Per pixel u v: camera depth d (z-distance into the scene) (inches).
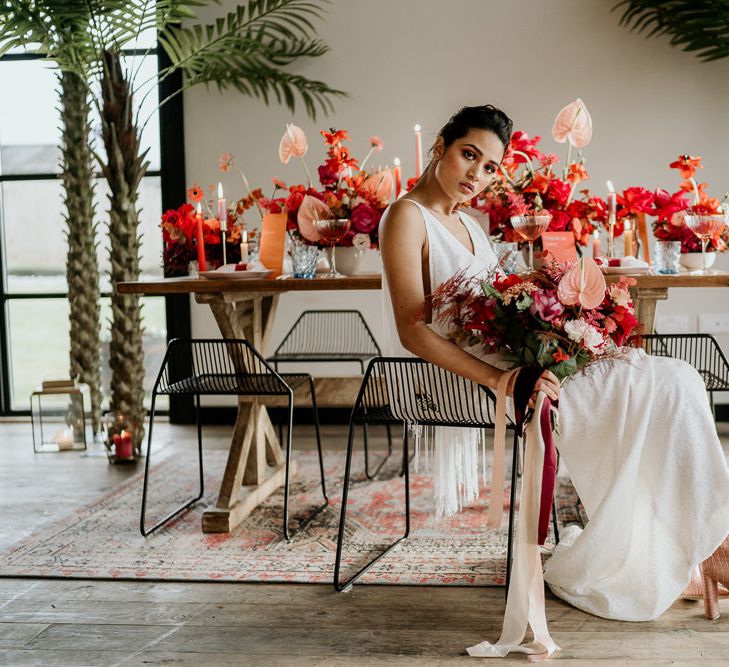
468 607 84.0
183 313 182.1
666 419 77.3
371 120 176.6
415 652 74.6
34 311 193.2
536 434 74.1
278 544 104.6
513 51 172.4
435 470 91.4
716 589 79.6
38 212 191.3
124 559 100.3
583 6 170.1
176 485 134.7
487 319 76.2
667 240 118.8
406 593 88.0
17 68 188.4
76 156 163.5
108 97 148.2
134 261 153.6
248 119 178.2
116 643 77.8
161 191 182.9
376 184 118.3
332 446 160.6
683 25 163.8
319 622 81.4
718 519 75.3
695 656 72.3
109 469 147.4
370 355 156.3
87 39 151.0
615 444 78.7
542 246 111.2
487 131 83.8
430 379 84.6
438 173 87.1
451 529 108.4
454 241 86.4
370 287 106.7
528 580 73.8
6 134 190.5
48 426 184.1
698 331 171.9
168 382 112.2
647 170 171.6
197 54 163.2
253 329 123.6
